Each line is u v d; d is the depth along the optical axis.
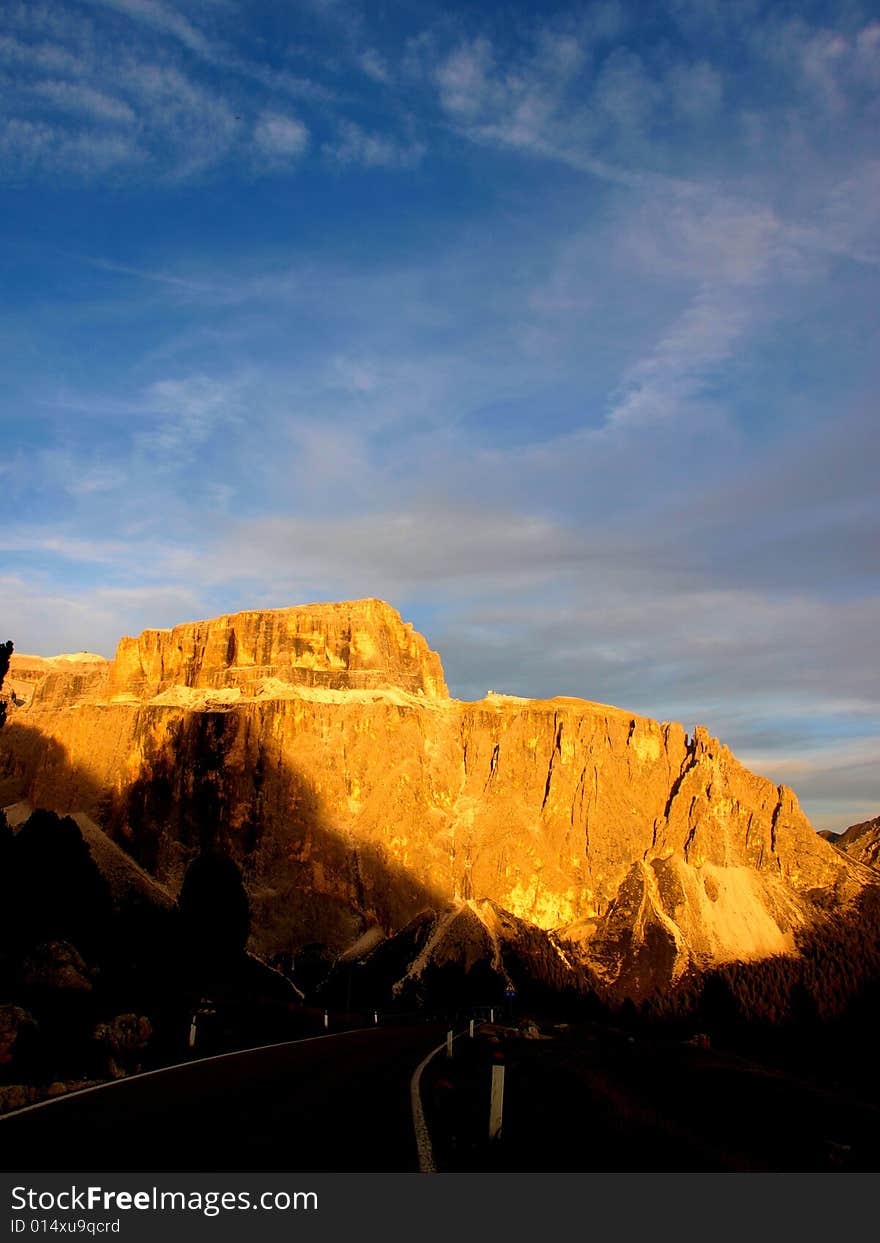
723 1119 24.88
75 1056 27.25
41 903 63.81
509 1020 87.56
